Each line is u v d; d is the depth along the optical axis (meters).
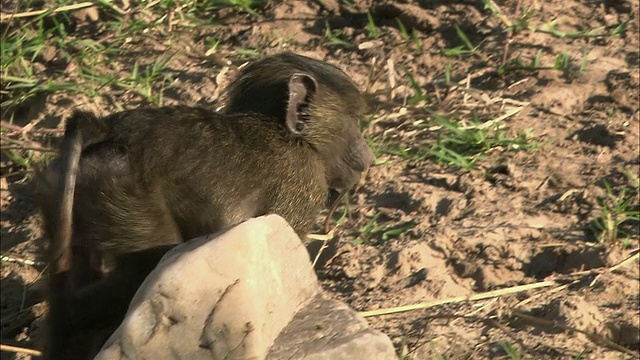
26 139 20.72
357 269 17.62
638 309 16.59
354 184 17.64
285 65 16.88
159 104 21.17
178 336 12.42
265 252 12.89
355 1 24.28
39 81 21.83
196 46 23.00
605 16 23.64
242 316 12.41
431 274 17.34
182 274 12.38
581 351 15.74
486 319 16.47
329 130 16.92
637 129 20.66
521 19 23.31
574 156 20.17
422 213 18.91
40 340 15.59
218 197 14.76
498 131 20.44
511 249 17.81
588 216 18.66
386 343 12.98
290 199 15.78
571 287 17.17
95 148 14.23
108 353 12.41
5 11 23.69
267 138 15.79
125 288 14.13
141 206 14.12
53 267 13.91
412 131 20.81
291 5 24.19
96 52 22.41
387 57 22.73
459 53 22.56
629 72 21.91
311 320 13.27
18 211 19.52
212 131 15.10
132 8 23.81
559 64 21.98
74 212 14.16
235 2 23.81
